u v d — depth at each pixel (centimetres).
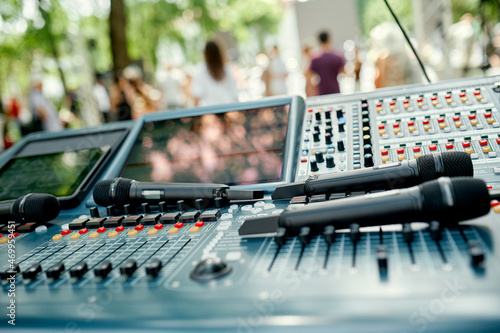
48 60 940
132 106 559
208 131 162
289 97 164
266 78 697
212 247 92
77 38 802
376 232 86
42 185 161
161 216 119
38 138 193
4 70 1068
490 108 138
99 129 187
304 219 88
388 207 82
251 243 92
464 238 77
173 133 167
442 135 133
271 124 156
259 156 144
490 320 55
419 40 729
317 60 540
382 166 109
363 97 164
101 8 793
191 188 126
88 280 84
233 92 433
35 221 129
